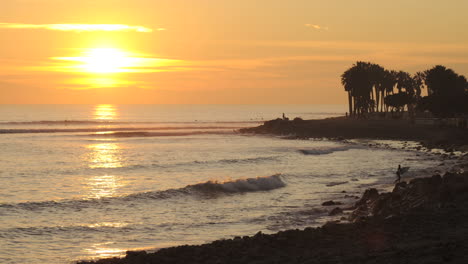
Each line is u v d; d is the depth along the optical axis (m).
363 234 22.52
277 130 134.88
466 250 17.31
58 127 150.00
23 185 47.97
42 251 25.30
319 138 117.62
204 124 179.50
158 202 38.84
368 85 165.38
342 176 54.34
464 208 25.38
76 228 29.98
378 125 127.25
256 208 36.72
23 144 96.06
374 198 34.44
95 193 43.69
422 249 18.08
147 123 181.75
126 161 70.56
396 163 67.31
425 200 29.02
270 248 21.58
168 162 68.69
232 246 22.36
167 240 27.61
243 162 67.31
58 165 64.56
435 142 94.88
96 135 122.69
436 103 130.25
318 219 32.16
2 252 24.95
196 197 41.03
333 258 18.80
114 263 21.53
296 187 47.00
